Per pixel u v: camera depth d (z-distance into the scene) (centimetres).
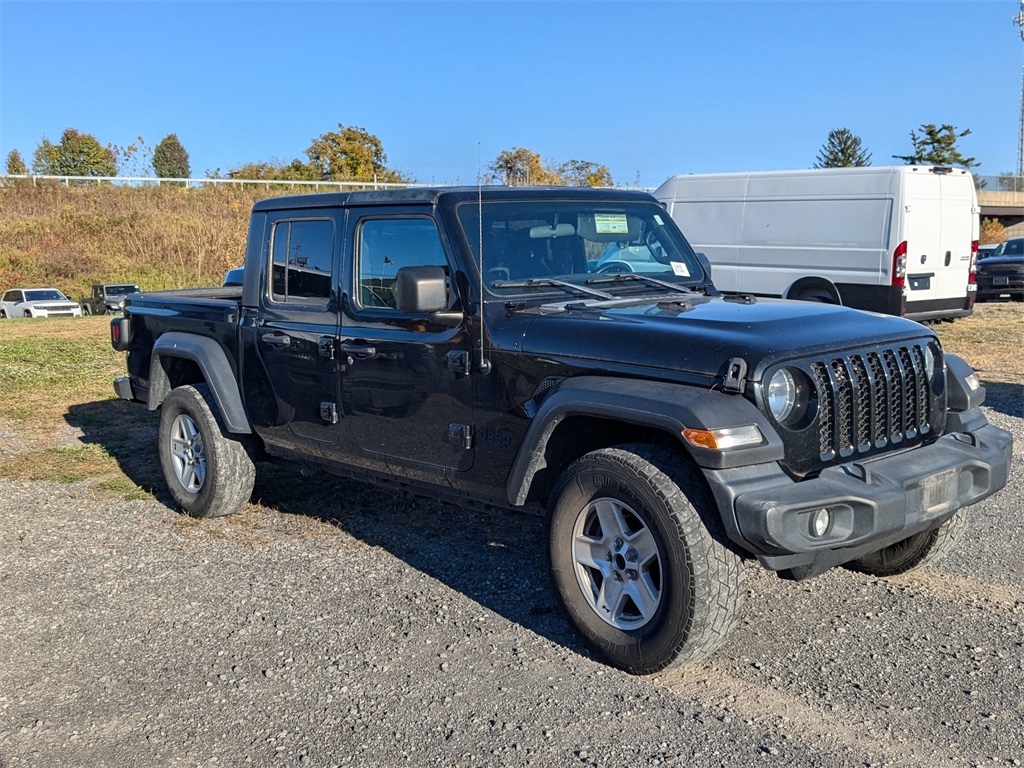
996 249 2345
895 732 331
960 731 330
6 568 517
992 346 1286
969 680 367
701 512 352
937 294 1394
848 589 460
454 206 442
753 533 332
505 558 518
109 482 689
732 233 1502
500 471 425
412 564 512
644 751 324
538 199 470
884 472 366
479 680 379
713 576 350
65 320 2039
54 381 1102
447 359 435
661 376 366
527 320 412
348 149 4622
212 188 4438
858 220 1357
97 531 579
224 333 575
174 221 3838
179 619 446
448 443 444
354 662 398
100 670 396
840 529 349
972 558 497
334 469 539
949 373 425
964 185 1404
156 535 571
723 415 341
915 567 464
